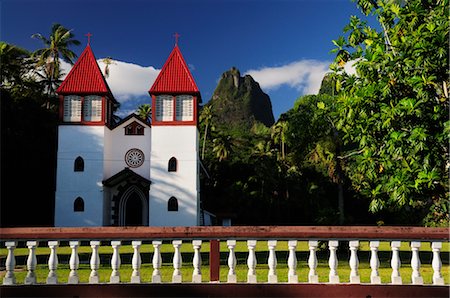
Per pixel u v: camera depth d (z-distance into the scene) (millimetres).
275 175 47500
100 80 36875
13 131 34094
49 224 37750
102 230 7238
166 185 35344
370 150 8875
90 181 35531
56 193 35312
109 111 38531
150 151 37375
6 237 7211
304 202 46125
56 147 38938
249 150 54531
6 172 33938
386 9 9797
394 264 7098
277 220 47281
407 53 8438
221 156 51469
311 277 7168
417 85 8125
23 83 40594
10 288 7188
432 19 8727
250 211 47656
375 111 8828
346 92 9445
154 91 35969
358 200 42719
